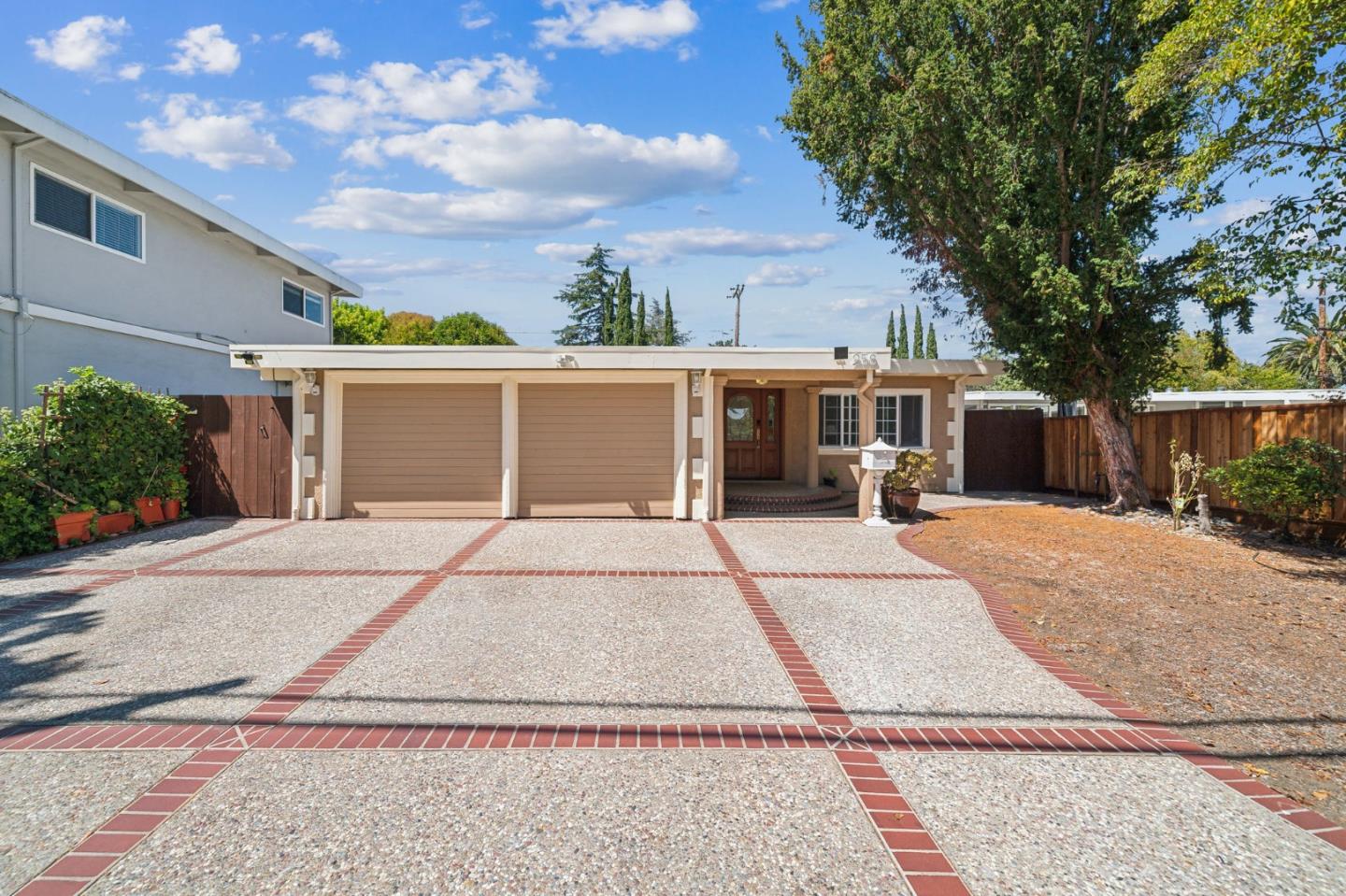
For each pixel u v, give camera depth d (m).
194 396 11.35
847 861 2.76
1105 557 8.62
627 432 11.41
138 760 3.50
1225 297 9.36
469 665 4.86
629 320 40.56
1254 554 8.80
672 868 2.71
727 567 7.89
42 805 3.08
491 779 3.35
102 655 5.01
